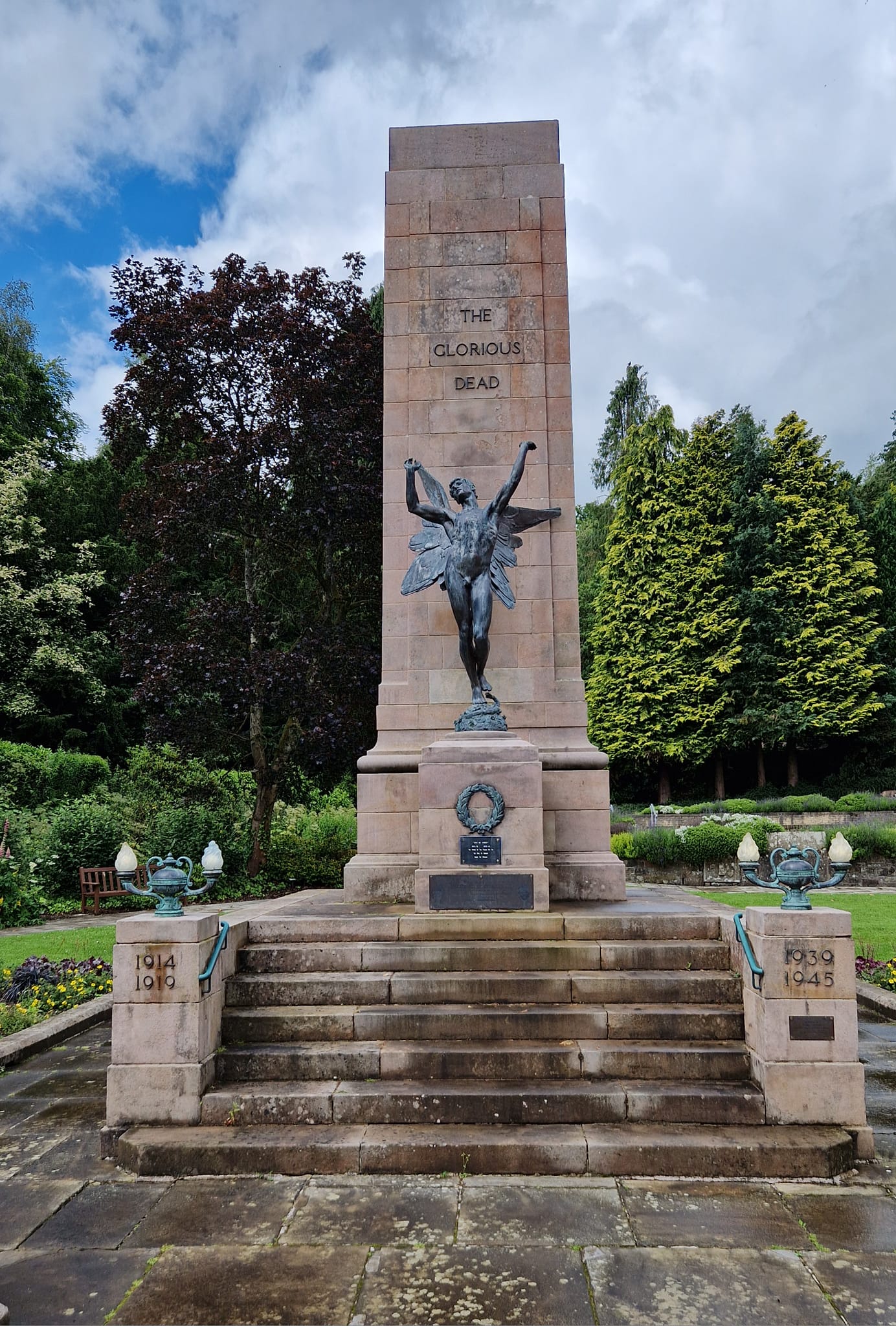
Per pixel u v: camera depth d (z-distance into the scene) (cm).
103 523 3262
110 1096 603
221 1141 568
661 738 3531
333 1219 497
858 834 2291
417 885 855
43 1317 410
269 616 2206
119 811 2056
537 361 1155
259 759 2011
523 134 1198
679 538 3691
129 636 1970
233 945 733
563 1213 500
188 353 1948
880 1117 649
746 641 3544
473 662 1010
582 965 732
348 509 1919
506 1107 596
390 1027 666
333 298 2020
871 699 3428
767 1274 439
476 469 1139
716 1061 625
